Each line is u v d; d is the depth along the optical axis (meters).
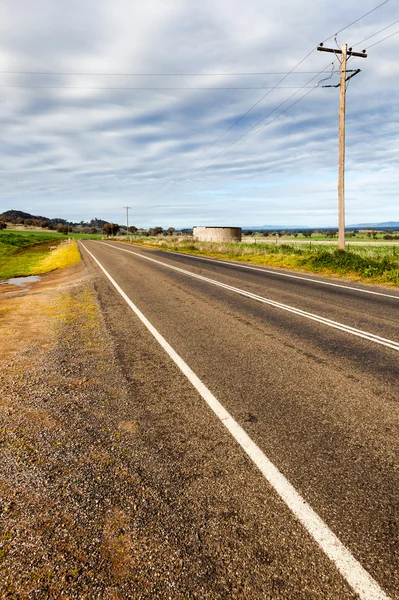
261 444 2.71
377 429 2.91
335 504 2.10
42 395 3.62
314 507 2.07
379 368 4.26
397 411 3.21
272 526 1.94
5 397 3.59
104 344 5.31
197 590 1.59
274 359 4.60
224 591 1.58
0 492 2.24
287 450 2.63
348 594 1.56
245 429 2.93
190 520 1.99
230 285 11.37
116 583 1.63
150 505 2.11
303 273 14.77
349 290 10.31
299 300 8.78
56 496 2.20
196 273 14.80
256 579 1.64
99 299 9.18
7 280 17.92
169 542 1.85
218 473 2.39
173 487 2.26
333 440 2.76
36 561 1.74
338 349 4.99
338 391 3.63
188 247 35.19
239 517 2.01
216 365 4.40
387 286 11.11
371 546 1.81
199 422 3.05
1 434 2.91
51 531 1.93
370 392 3.61
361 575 1.65
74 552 1.79
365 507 2.07
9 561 1.75
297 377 4.00
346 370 4.20
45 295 10.45
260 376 4.04
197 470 2.42
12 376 4.13
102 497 2.18
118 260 22.70
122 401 3.47
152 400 3.48
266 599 1.54
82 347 5.19
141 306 8.16
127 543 1.85
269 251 26.28
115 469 2.45
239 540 1.86
